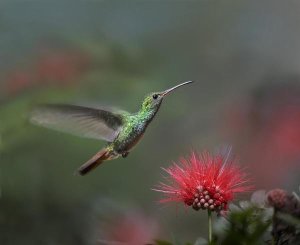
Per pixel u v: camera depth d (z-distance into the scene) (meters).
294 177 2.52
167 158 2.47
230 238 1.82
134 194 2.40
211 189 1.85
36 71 2.33
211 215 1.85
